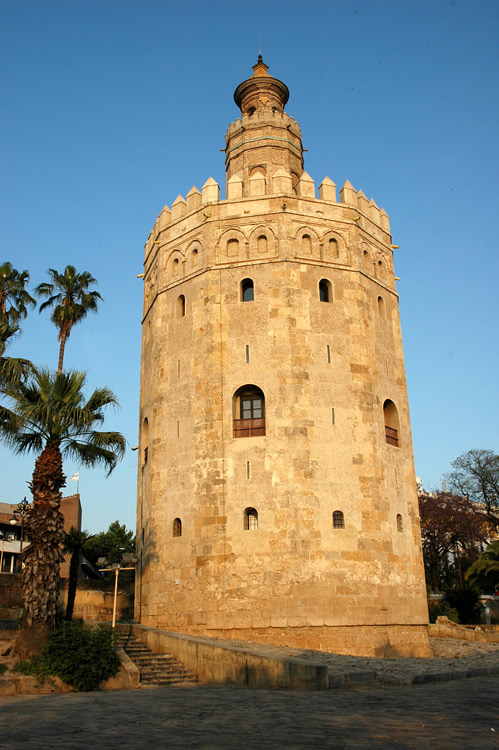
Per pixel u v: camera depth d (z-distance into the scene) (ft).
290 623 91.56
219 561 95.91
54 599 70.85
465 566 229.04
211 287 108.58
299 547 94.27
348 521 97.86
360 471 100.99
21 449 77.87
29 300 118.11
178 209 120.37
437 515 201.67
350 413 103.24
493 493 220.23
